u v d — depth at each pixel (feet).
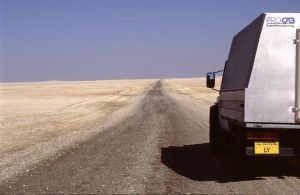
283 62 30.89
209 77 44.42
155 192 29.07
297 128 30.66
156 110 110.63
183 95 195.83
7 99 179.42
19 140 57.88
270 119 30.71
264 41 31.07
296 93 30.68
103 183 31.78
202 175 34.71
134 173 35.24
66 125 77.82
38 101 161.89
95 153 45.21
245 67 32.86
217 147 45.16
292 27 31.07
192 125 73.20
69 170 36.60
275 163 39.88
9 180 33.35
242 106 31.71
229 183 31.89
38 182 32.37
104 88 327.26
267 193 28.81
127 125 75.36
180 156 43.91
